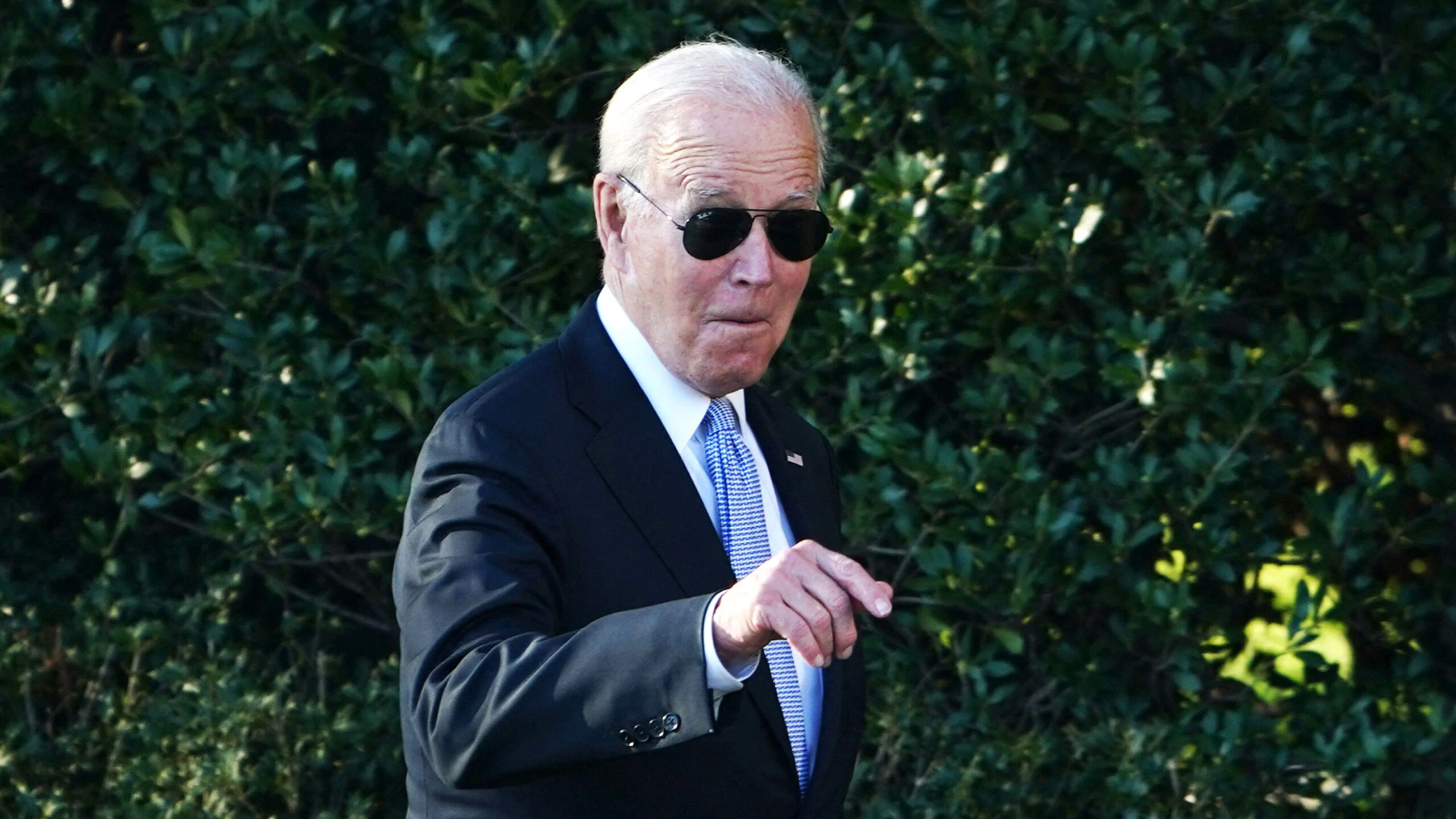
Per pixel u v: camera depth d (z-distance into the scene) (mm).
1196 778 13203
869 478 13586
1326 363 13211
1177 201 13289
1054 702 13914
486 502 7055
